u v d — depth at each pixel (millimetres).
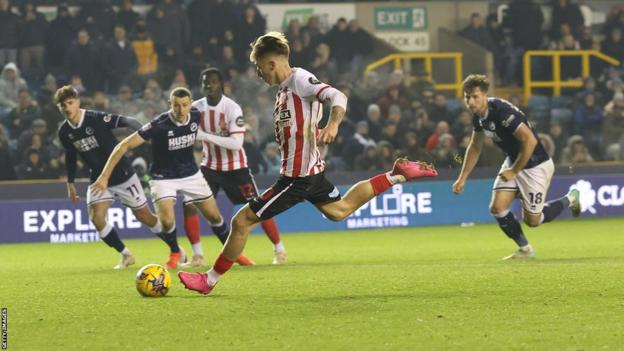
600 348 11562
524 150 22703
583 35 51344
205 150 25406
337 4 51438
